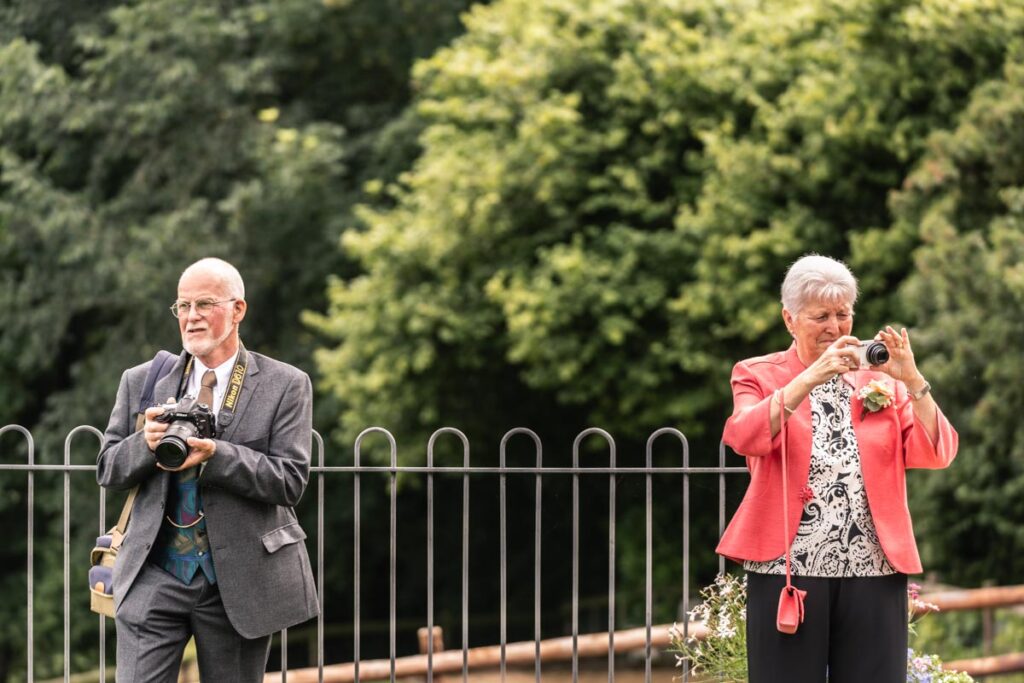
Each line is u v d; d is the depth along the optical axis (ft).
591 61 68.64
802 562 19.84
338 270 84.84
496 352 71.67
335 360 71.72
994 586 50.80
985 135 54.70
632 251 65.05
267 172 81.82
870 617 19.80
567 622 86.07
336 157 81.92
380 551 88.74
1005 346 51.24
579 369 67.15
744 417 19.89
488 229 68.13
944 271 53.36
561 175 67.05
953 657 51.47
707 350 64.64
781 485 20.04
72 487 78.89
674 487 73.46
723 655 26.22
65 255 77.46
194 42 80.69
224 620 21.06
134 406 21.54
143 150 82.28
